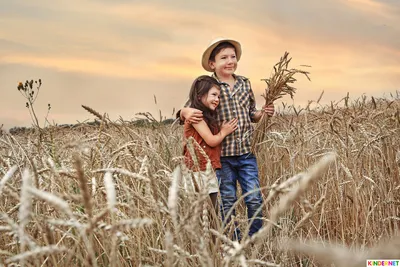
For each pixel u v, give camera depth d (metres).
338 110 5.33
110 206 1.27
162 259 2.64
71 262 2.35
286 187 1.47
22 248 1.37
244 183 4.56
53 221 1.40
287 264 3.12
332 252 1.29
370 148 4.46
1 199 2.77
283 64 4.71
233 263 2.13
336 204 4.16
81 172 1.28
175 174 1.42
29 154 3.42
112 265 1.45
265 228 1.39
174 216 1.36
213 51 4.83
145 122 5.59
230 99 4.68
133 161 3.58
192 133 4.32
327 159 1.20
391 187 4.36
